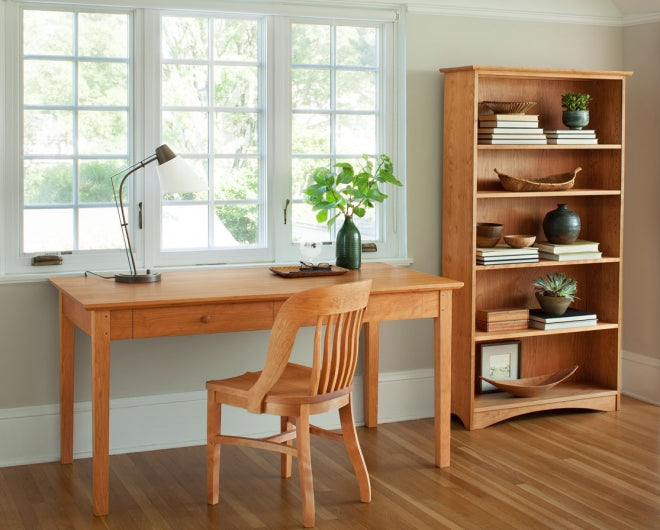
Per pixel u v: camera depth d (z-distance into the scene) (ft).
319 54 15.15
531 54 16.34
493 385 15.97
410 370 15.84
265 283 12.75
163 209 14.34
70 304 12.57
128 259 13.96
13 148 13.26
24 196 13.48
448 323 12.96
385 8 15.25
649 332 17.01
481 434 14.80
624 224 17.38
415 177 15.65
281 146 14.88
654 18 16.39
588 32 16.78
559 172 16.53
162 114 14.21
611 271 16.33
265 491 12.19
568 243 15.80
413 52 15.44
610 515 11.38
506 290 16.42
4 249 13.30
